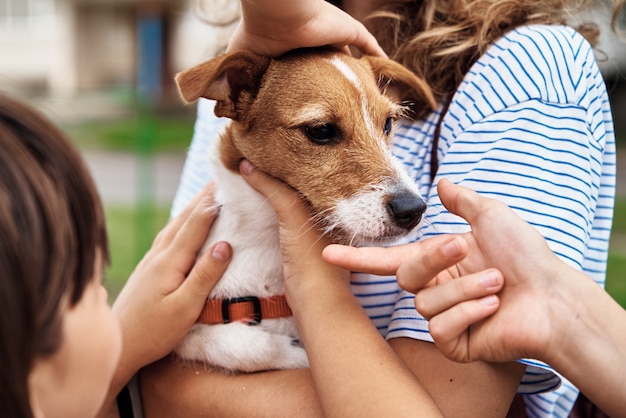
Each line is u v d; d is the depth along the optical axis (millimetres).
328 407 450
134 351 545
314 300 488
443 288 427
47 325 363
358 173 569
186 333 556
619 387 424
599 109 538
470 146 517
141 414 566
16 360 350
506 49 535
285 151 586
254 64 592
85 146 3848
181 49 4441
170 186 2816
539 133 502
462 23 573
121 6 5543
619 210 2295
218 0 721
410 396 438
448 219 510
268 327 576
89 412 400
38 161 366
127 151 3828
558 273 429
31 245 354
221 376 545
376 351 459
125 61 5695
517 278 430
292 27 538
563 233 484
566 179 496
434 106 569
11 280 348
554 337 423
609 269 1548
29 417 356
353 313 479
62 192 369
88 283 384
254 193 586
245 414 507
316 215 558
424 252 422
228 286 577
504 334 423
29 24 6141
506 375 465
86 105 2686
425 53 597
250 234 584
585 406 564
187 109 4086
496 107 519
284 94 588
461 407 459
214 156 614
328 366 459
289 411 494
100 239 397
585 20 646
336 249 441
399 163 577
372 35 631
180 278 560
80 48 5680
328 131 583
